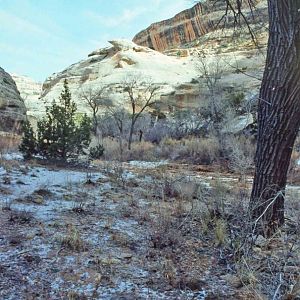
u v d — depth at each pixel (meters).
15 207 4.24
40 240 3.20
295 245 2.93
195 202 4.67
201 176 9.08
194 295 2.36
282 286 2.38
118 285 2.47
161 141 18.44
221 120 17.58
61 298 2.26
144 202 5.05
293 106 3.46
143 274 2.66
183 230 3.66
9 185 5.54
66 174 7.27
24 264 2.72
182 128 21.08
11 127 16.48
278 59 3.47
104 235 3.45
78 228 3.60
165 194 5.61
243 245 2.80
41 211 4.17
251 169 9.67
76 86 40.22
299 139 10.97
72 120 9.50
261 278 2.51
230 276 2.61
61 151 9.18
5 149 10.69
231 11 5.24
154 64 39.75
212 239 3.40
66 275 2.58
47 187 5.58
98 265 2.75
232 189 5.44
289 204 4.11
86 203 4.77
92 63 45.03
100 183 6.50
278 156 3.51
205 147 14.16
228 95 19.92
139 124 24.48
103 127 23.98
